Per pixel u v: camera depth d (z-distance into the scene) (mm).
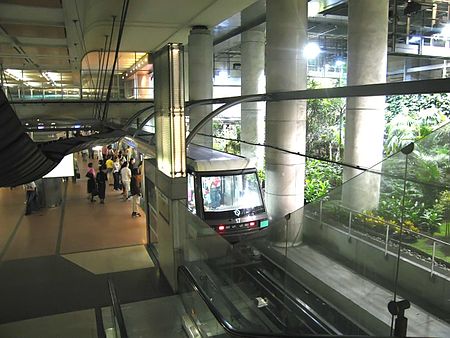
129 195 17453
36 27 15531
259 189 11195
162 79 8461
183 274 7695
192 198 10781
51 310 7754
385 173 8969
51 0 12102
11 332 6992
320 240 10586
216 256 8680
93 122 20109
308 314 8078
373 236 9305
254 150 18250
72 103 22781
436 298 7031
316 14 16344
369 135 10758
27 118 21531
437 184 8336
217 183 10695
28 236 12227
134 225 13352
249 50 18547
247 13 16594
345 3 14602
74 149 6402
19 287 8758
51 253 10742
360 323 7320
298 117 11625
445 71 17516
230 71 29609
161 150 9039
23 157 3352
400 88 5543
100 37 18828
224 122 25297
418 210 8547
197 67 17938
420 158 8500
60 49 20781
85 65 31531
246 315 7684
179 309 7711
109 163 22688
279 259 10023
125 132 11930
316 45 19750
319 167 16828
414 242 8297
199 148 13992
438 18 16172
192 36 17703
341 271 8938
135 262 10070
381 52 10633
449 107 13609
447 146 8320
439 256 7656
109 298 8211
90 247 11203
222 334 6777
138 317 7453
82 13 14023
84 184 21328
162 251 9328
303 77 11617
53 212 15195
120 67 34688
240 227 10570
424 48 16156
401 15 15781
